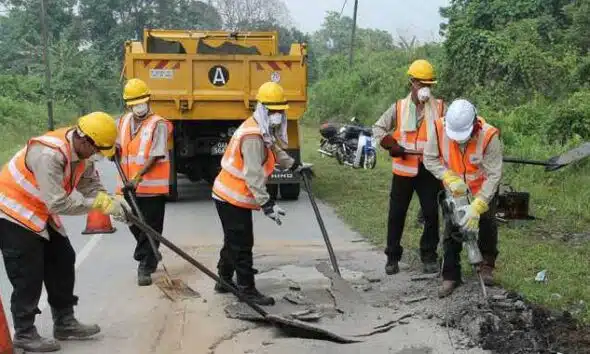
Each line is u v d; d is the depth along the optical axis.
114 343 4.99
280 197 11.29
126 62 10.52
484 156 5.39
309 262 7.14
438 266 6.48
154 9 48.25
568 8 17.17
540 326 4.89
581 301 5.57
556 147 11.80
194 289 6.25
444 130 5.46
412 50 28.33
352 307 5.47
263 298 5.60
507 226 8.42
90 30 48.44
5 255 4.71
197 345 4.92
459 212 5.22
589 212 8.97
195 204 11.07
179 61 10.53
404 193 6.41
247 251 5.61
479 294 5.43
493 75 16.31
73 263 5.06
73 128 4.72
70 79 39.12
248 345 4.90
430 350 4.65
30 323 4.80
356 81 27.09
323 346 4.80
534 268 6.58
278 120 5.46
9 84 32.62
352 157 14.84
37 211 4.66
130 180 6.37
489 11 18.28
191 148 11.11
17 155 4.77
